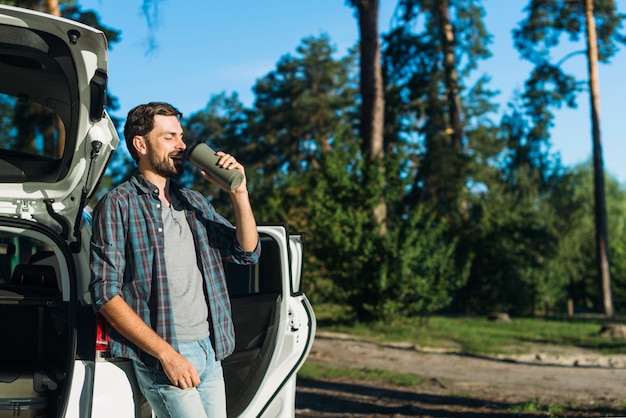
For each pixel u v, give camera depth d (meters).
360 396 9.54
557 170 38.50
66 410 3.10
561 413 7.96
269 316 4.20
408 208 32.53
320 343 15.92
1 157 3.38
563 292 34.38
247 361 4.06
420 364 13.44
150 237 3.11
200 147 3.24
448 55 36.53
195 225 3.26
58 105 3.63
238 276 4.12
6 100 4.63
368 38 22.03
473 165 34.34
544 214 36.84
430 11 33.09
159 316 3.06
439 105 34.25
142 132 3.19
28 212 3.36
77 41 3.16
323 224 20.09
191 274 3.19
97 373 3.17
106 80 3.23
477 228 31.86
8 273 5.07
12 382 3.33
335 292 20.39
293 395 4.39
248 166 58.88
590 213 44.38
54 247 3.31
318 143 21.41
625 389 10.70
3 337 3.82
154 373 3.12
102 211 3.08
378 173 20.28
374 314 19.91
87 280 3.30
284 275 4.29
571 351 16.73
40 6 13.65
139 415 3.26
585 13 35.25
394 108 33.66
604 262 34.62
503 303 32.25
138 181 3.19
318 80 61.47
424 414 8.21
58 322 3.45
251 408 4.09
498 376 12.15
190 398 3.12
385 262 19.81
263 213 23.77
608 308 34.31
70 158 3.29
